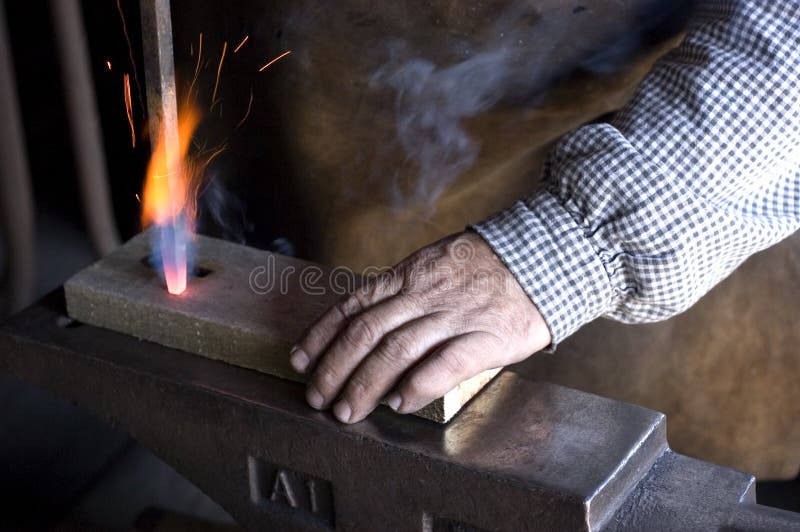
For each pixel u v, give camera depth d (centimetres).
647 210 115
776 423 169
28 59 244
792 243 157
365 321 111
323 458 113
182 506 192
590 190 117
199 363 123
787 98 114
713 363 164
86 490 193
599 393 168
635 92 125
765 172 119
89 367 125
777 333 161
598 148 119
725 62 117
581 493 101
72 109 225
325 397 112
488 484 104
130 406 125
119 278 131
